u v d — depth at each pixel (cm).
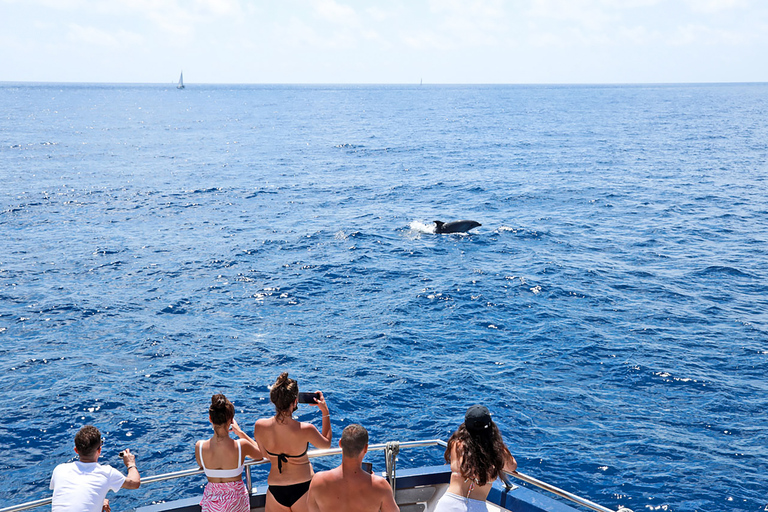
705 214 3906
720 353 1916
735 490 1284
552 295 2448
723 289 2512
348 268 2823
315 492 525
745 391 1683
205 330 2138
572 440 1470
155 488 1329
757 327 2116
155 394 1703
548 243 3247
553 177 5503
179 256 3006
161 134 9962
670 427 1518
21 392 1702
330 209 4181
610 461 1387
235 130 10825
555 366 1847
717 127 10981
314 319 2239
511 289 2522
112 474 594
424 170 6022
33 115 14400
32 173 5628
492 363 1873
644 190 4797
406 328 2147
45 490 1306
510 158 6875
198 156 7138
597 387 1720
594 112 16138
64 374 1808
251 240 3312
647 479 1324
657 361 1861
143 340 2048
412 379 1778
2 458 1410
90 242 3253
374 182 5312
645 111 16500
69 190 4781
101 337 2072
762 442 1450
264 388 1741
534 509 622
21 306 2330
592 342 2003
